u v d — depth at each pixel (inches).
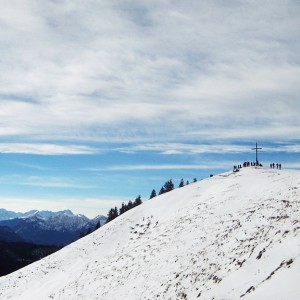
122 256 1991.9
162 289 1336.1
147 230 2314.2
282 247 1126.4
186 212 2215.8
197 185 2783.0
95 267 2014.0
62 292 1843.0
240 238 1396.4
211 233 1642.5
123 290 1518.2
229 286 1077.1
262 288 940.6
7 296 2171.5
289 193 1749.5
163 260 1609.3
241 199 2017.7
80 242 2667.3
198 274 1288.1
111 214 4653.1
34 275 2358.5
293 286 860.6
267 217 1488.7
